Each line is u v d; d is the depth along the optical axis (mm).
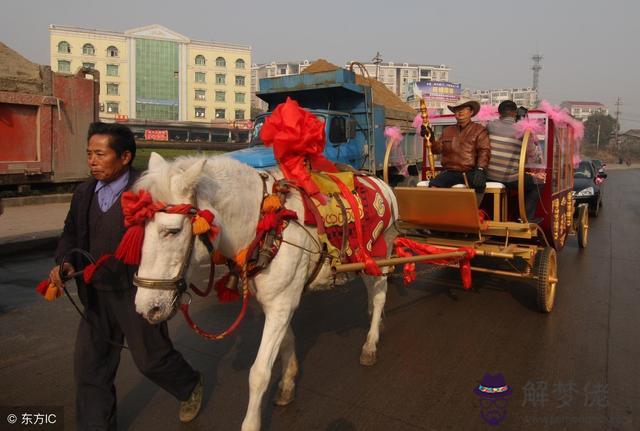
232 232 2881
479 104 5527
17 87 11680
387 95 15211
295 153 3283
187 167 2627
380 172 11336
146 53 71562
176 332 4965
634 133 100688
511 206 6082
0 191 12312
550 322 5332
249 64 76688
